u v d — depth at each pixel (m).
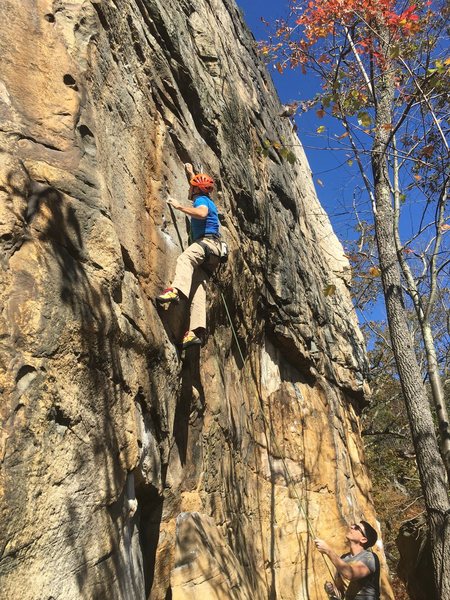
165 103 5.91
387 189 8.55
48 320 3.05
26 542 2.66
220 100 7.71
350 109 8.13
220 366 6.74
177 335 5.16
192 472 5.51
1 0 3.64
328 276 12.57
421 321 8.15
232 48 9.34
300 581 7.66
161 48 6.04
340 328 12.02
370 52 8.20
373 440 17.39
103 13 4.57
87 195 3.68
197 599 4.50
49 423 2.95
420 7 8.01
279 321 8.91
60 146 3.61
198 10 8.12
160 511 4.65
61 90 3.77
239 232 7.65
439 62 7.31
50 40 3.84
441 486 7.18
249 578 6.45
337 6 7.89
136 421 3.97
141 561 4.01
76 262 3.45
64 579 2.88
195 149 6.35
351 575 5.27
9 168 3.17
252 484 7.45
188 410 5.50
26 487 2.71
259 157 9.09
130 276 4.36
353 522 9.69
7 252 2.98
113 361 3.62
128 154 4.71
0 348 2.76
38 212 3.25
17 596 2.56
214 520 5.76
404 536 11.83
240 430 7.23
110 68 4.60
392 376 17.58
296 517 8.18
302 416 9.27
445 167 8.19
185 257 5.19
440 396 7.75
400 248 8.28
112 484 3.40
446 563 6.85
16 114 3.41
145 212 4.89
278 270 8.91
